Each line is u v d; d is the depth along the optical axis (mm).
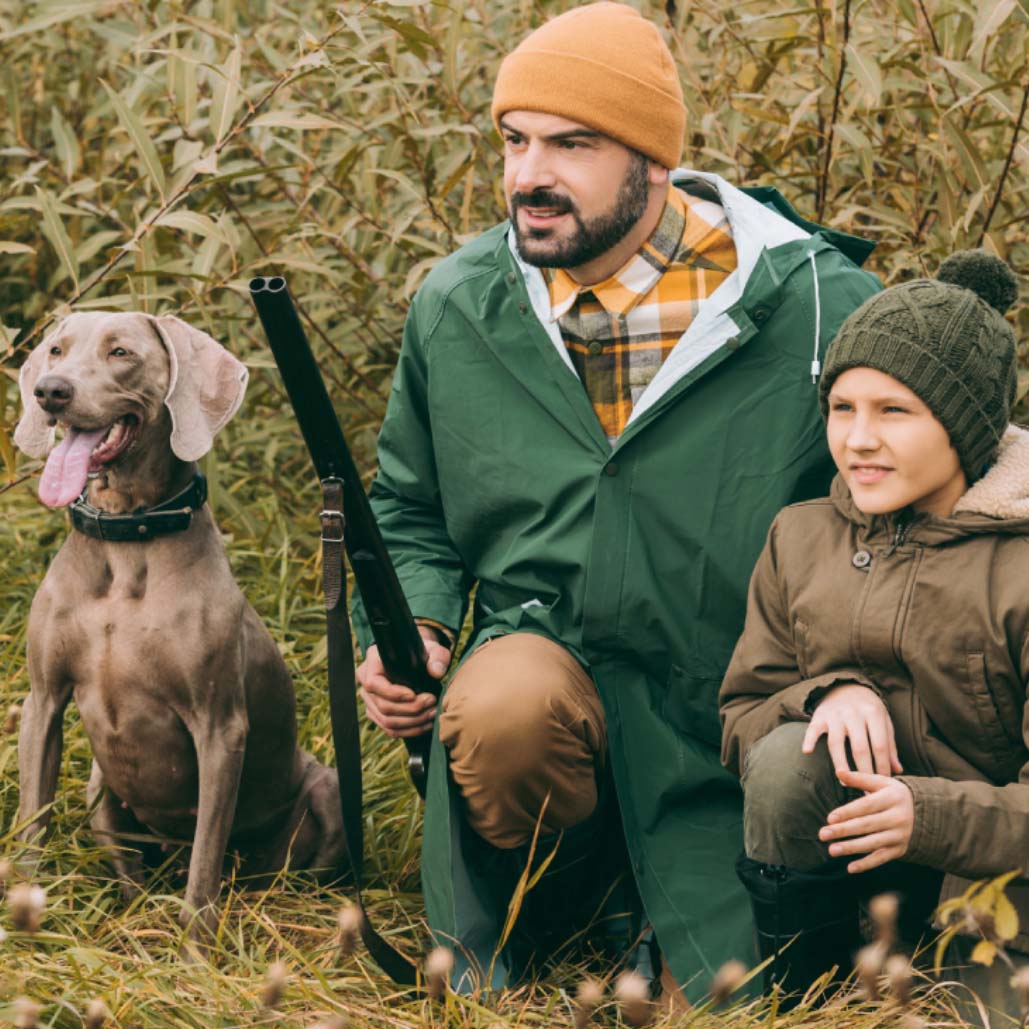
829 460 2459
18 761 2889
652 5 3727
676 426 2459
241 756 2613
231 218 3932
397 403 2727
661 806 2441
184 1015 2074
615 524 2459
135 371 2562
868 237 3732
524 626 2559
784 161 3844
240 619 2641
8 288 4914
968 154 3086
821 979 2107
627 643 2473
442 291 2629
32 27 3650
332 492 2291
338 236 3727
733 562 2439
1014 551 2047
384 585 2379
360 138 3906
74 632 2572
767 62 3525
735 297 2463
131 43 3881
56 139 3670
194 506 2617
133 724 2605
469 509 2605
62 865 2609
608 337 2520
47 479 2471
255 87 3941
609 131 2387
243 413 4355
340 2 3986
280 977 1965
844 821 1954
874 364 2061
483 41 3994
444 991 2092
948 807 1947
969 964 2111
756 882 2135
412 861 2801
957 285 2357
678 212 2547
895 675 2115
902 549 2100
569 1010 2262
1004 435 2166
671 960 2311
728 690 2287
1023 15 2951
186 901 2488
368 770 3016
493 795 2373
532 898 2506
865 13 3744
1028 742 2012
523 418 2541
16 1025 1898
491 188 3963
